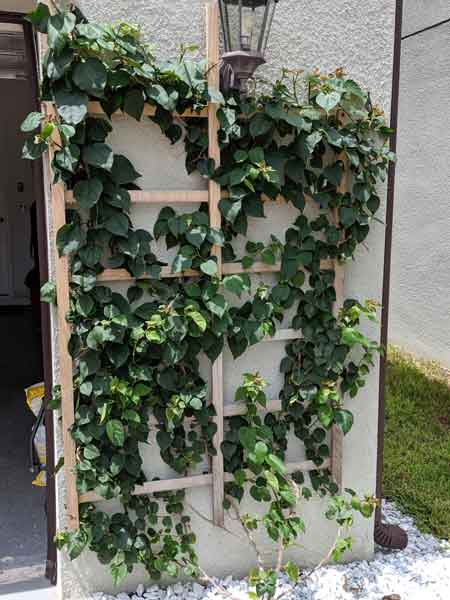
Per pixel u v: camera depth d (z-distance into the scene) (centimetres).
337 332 243
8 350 565
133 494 231
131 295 220
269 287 241
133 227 220
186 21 217
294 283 237
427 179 541
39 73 209
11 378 486
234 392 243
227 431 241
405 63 554
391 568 263
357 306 242
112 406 218
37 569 247
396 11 242
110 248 215
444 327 533
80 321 210
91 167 204
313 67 232
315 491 258
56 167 196
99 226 206
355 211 236
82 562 234
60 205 201
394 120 248
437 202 530
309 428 253
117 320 209
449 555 274
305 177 231
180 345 218
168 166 221
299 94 231
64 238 202
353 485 265
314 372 244
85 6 207
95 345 207
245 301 237
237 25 197
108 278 214
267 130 216
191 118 216
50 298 212
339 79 224
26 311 709
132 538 231
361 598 242
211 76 210
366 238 250
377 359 260
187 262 216
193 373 228
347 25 235
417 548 280
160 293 220
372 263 252
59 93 191
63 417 214
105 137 206
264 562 255
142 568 242
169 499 236
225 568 252
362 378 257
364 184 235
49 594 233
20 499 301
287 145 230
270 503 253
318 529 262
